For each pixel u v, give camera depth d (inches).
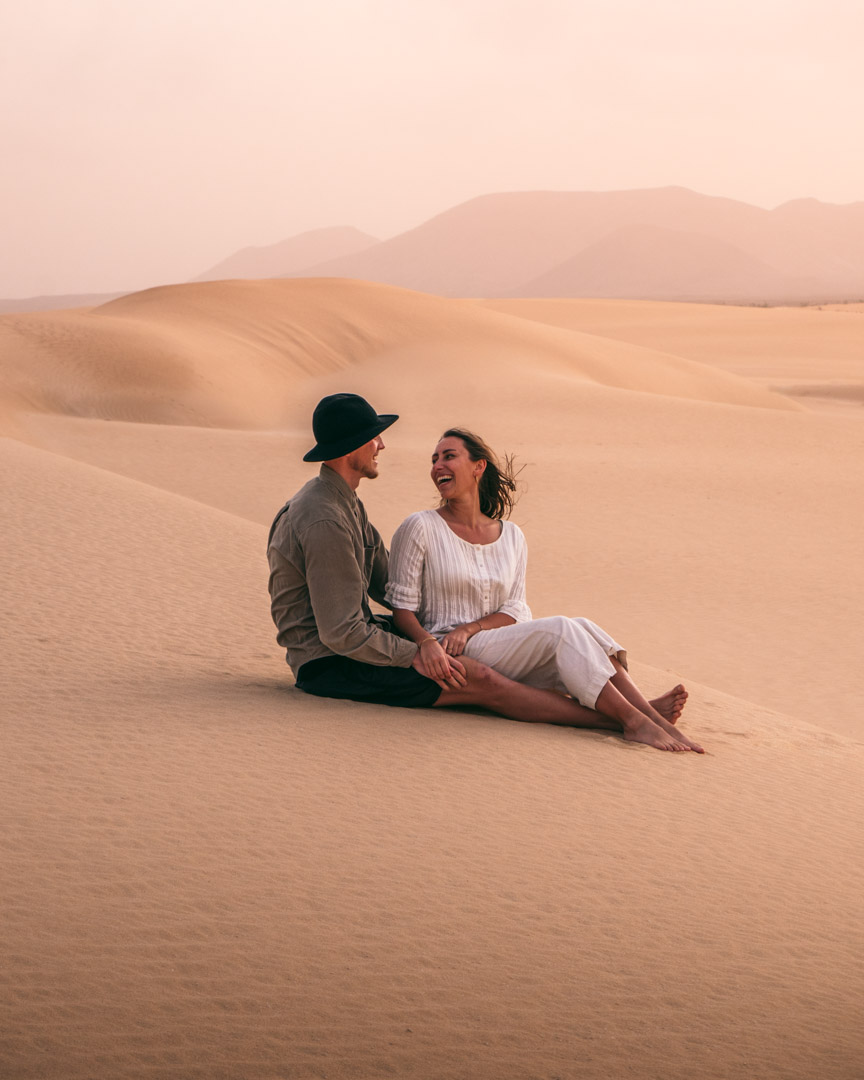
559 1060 101.2
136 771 171.0
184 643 289.6
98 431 1104.2
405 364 1711.4
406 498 829.8
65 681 230.7
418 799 172.6
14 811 148.2
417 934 124.8
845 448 1053.8
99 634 286.5
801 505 813.9
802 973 128.8
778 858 170.1
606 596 592.4
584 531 729.6
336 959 116.2
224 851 142.0
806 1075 103.5
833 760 251.0
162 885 129.3
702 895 148.9
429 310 2012.8
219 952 114.3
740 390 1897.1
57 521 443.2
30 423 1132.5
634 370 1859.0
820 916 148.2
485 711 233.1
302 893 131.9
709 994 119.6
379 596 234.1
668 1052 105.2
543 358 1795.0
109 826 146.4
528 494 829.2
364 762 188.1
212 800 161.0
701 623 546.9
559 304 3730.3
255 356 1711.4
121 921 118.6
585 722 228.4
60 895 123.3
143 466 938.1
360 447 213.8
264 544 458.6
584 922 134.2
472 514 228.8
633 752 217.2
